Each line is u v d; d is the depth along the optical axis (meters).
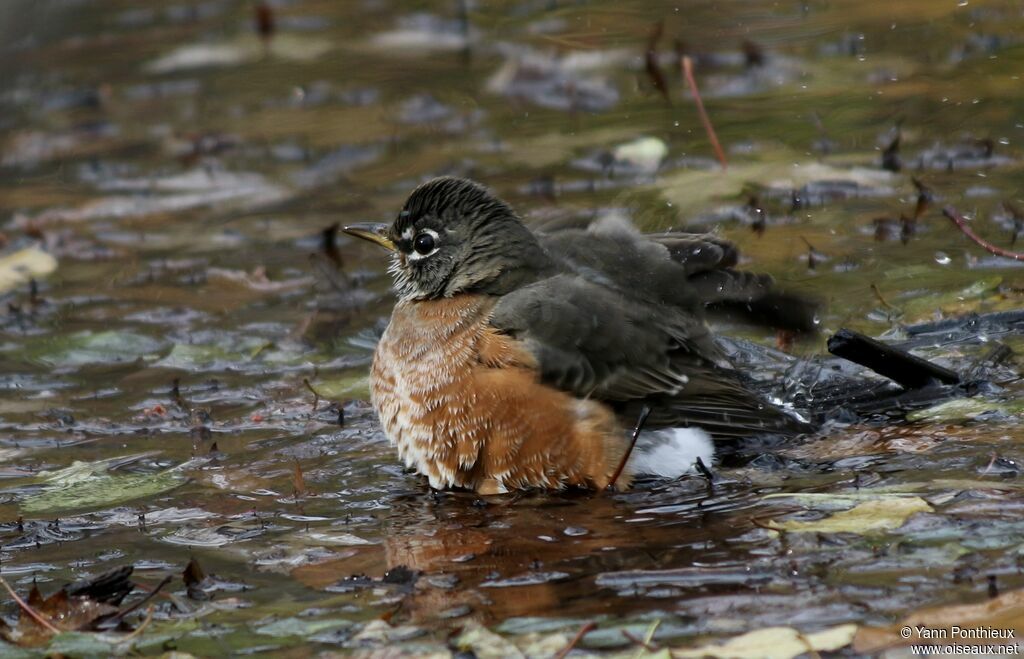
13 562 9.41
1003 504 9.08
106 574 8.64
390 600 8.46
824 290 13.76
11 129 21.45
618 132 18.78
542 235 11.91
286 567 9.08
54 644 8.10
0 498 10.52
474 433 10.41
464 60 22.84
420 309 11.01
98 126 21.33
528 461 10.35
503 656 7.57
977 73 19.62
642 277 11.45
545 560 8.95
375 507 10.19
